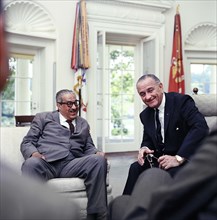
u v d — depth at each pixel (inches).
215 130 27.5
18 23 195.5
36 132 106.0
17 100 205.3
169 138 89.6
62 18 208.7
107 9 217.8
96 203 91.7
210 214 23.1
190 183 24.0
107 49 242.1
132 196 37.2
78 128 109.9
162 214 25.1
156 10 237.5
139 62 251.3
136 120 251.4
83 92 206.5
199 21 256.1
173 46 237.9
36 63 210.8
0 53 23.0
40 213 20.9
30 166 91.6
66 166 98.8
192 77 265.4
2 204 21.4
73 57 206.1
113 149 241.6
